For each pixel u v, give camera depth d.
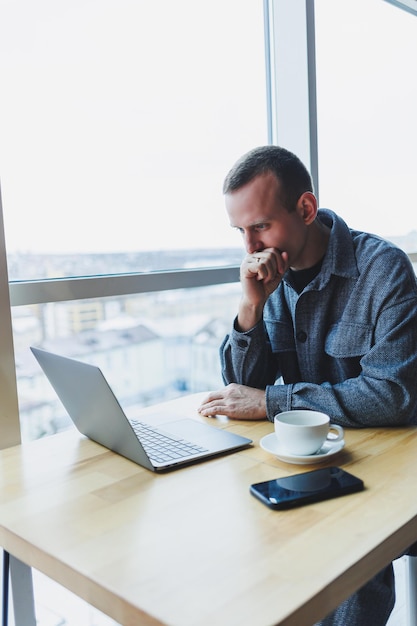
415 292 1.23
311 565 0.67
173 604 0.60
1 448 1.26
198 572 0.66
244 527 0.76
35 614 1.31
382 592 1.20
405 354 1.17
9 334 1.26
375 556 0.71
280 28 2.06
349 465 0.97
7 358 1.26
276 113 2.12
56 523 0.79
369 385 1.15
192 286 1.79
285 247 1.31
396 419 1.14
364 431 1.14
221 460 1.01
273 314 1.47
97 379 0.94
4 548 0.79
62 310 1.48
